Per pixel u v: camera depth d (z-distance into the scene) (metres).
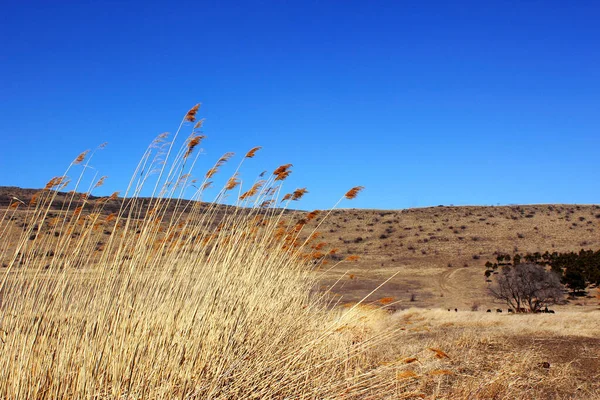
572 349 9.48
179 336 4.38
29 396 3.61
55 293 4.02
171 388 4.11
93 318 4.08
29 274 4.00
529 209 101.94
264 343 5.23
